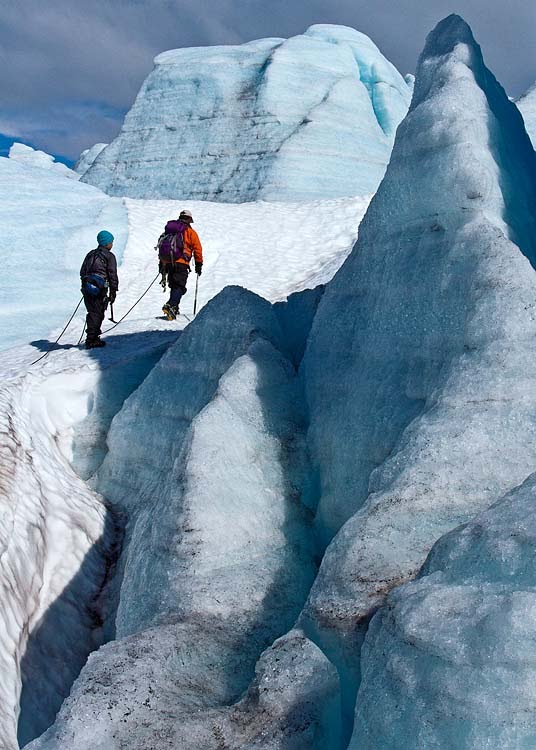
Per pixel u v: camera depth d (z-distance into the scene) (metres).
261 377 4.58
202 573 3.60
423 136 4.02
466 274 3.56
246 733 2.51
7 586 4.19
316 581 2.96
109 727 2.60
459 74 4.29
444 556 2.43
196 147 27.66
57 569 4.87
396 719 2.07
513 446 2.90
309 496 4.17
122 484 5.89
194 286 13.08
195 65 29.20
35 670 4.13
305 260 14.29
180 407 5.58
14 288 12.32
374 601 2.65
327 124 26.34
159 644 3.08
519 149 5.11
